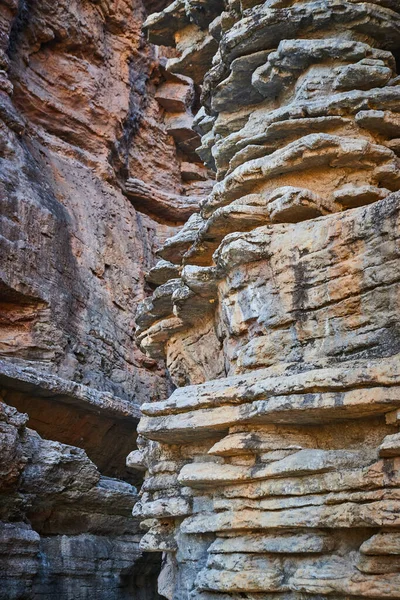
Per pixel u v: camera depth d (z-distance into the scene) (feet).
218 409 27.43
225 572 26.00
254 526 25.48
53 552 46.34
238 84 34.06
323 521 23.59
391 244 25.62
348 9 31.42
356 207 29.25
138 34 77.15
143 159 78.38
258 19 32.24
